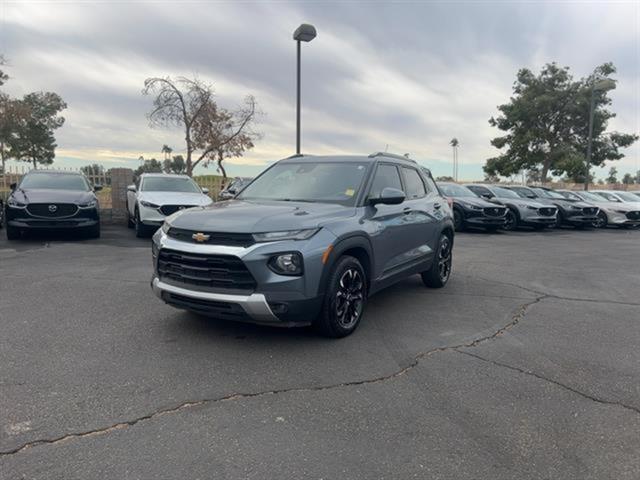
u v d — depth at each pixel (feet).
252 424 9.70
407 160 21.25
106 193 52.44
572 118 103.76
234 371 12.18
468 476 8.18
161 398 10.68
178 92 61.93
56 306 17.71
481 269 27.84
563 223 59.11
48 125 135.74
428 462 8.54
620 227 63.05
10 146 127.44
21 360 12.60
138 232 38.11
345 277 14.74
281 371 12.25
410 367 12.75
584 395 11.34
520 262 30.71
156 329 15.23
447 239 23.06
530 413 10.41
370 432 9.50
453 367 12.82
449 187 53.72
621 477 8.23
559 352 14.14
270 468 8.27
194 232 13.47
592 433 9.66
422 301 19.97
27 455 8.45
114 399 10.57
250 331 15.17
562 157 101.96
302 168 18.44
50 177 39.37
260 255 12.69
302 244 13.12
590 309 19.13
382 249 16.61
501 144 110.93
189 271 13.60
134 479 7.88
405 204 18.74
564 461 8.68
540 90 104.27
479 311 18.48
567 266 29.53
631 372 12.75
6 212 34.65
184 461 8.40
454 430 9.64
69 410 10.05
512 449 9.02
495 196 56.85
